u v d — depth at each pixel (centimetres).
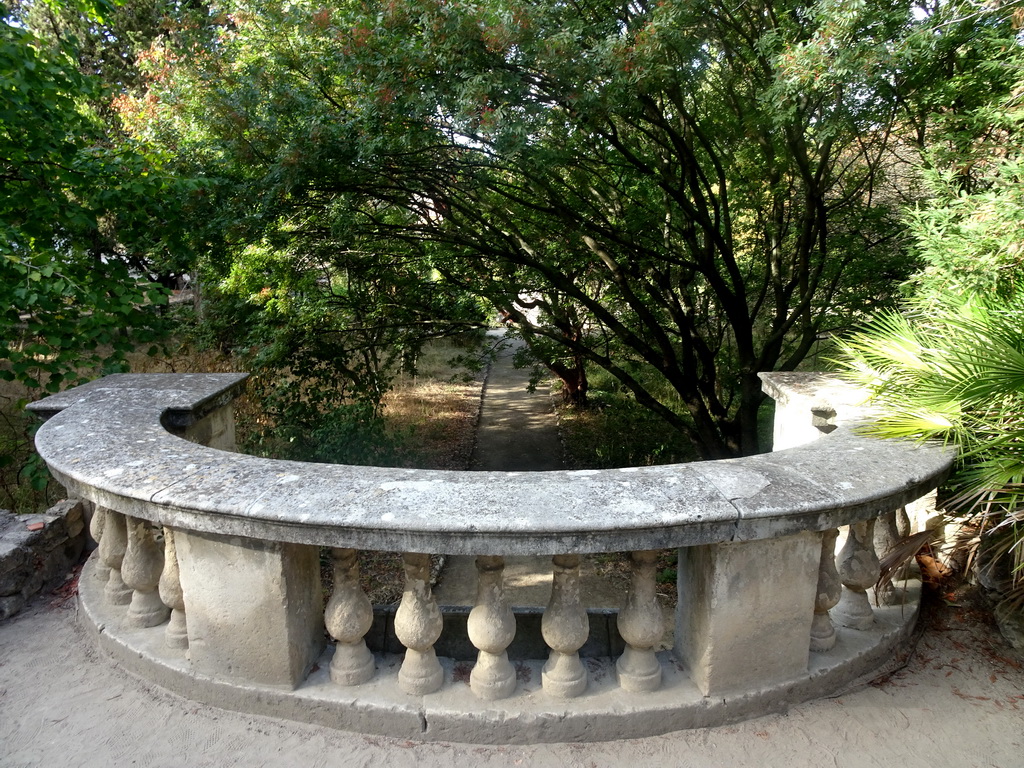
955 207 401
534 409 1277
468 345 1116
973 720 249
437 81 516
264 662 247
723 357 919
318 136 535
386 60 512
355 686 249
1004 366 274
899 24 509
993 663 285
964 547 304
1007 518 265
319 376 848
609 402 1199
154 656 269
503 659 246
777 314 786
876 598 300
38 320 500
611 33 550
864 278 724
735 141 729
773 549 238
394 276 829
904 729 244
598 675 257
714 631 238
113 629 288
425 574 239
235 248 651
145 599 291
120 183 525
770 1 580
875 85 539
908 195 724
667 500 215
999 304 331
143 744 237
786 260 858
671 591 500
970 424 285
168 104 677
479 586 239
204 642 254
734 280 736
